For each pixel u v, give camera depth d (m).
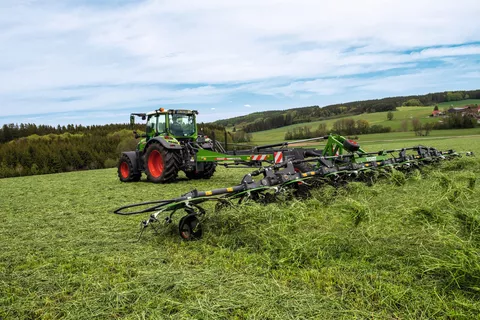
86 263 3.95
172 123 11.62
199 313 2.68
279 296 2.87
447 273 2.97
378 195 5.98
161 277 3.36
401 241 3.74
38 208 7.69
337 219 4.32
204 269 3.54
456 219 3.58
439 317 2.49
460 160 9.63
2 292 3.32
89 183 13.02
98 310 2.85
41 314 2.88
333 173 6.55
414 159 9.20
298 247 3.66
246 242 4.12
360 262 3.42
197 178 12.45
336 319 2.53
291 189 5.73
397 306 2.67
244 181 5.20
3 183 15.44
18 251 4.54
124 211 6.85
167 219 4.67
